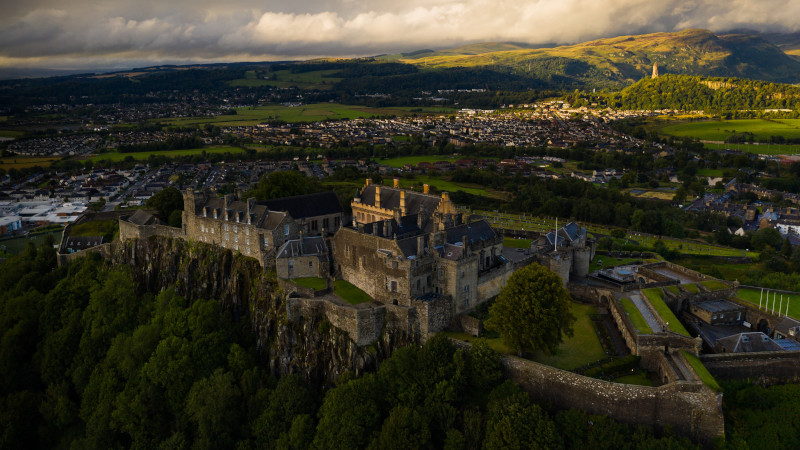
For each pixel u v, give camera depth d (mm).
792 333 130250
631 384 111938
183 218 194250
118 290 174500
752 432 108812
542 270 126125
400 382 123688
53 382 164000
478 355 121625
